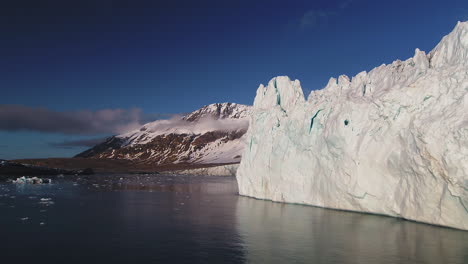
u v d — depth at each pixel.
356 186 29.06
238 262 17.91
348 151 29.41
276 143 40.41
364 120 29.00
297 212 32.25
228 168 164.50
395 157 25.98
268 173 42.12
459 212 22.03
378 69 33.78
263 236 23.25
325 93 38.59
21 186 63.88
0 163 108.06
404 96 25.92
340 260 17.83
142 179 105.88
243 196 48.69
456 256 17.91
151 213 33.38
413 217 25.48
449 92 22.80
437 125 21.58
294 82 44.12
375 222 26.59
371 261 17.50
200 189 65.50
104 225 27.48
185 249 20.38
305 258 18.31
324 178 33.41
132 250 20.36
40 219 30.16
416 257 17.89
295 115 37.88
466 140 19.59
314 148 34.72
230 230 25.23
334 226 25.66
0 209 35.62
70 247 21.14
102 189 62.41
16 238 23.38
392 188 27.22
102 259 18.83
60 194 51.25
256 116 44.81
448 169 20.78
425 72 26.72
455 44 26.22
